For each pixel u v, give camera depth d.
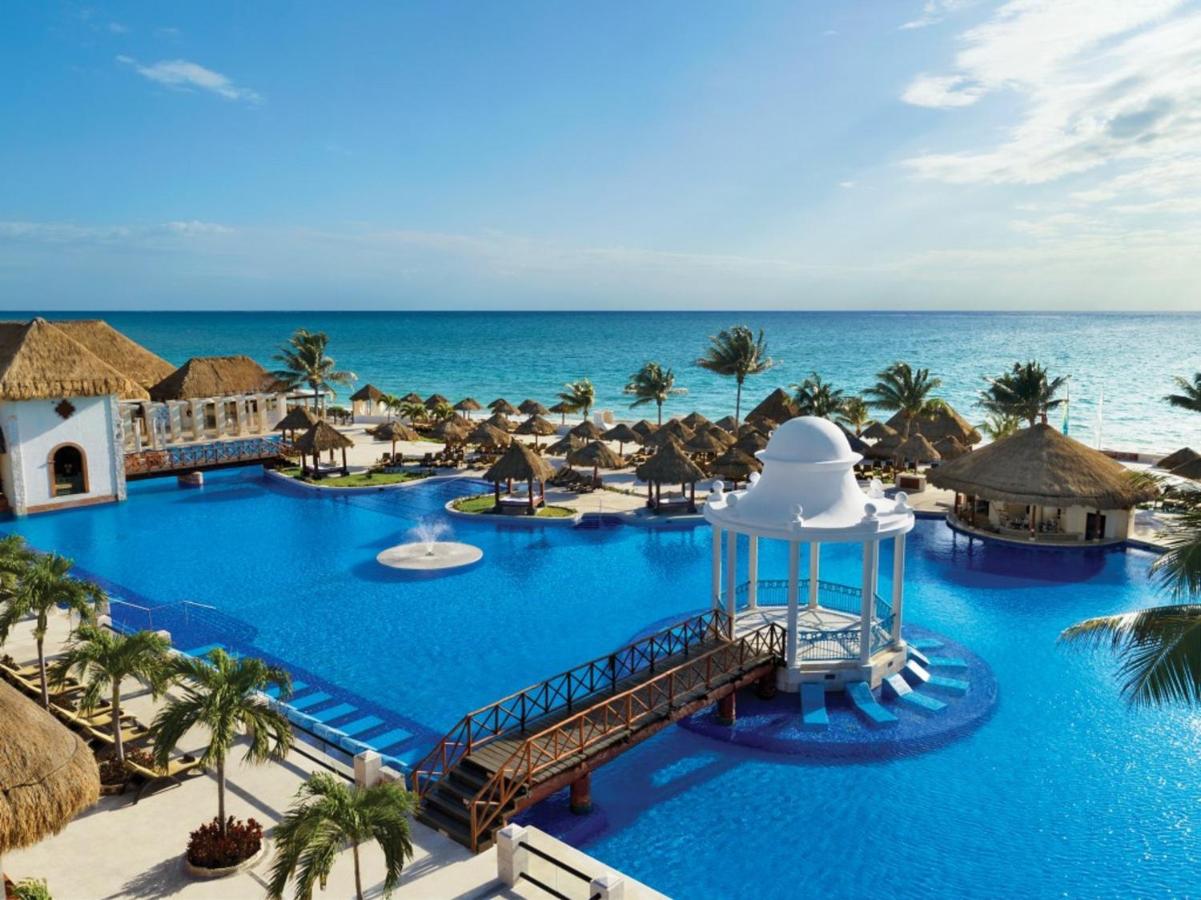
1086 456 32.66
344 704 19.19
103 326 49.66
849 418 54.78
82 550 31.91
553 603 25.98
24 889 10.66
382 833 10.75
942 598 26.73
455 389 112.50
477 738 17.31
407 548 31.42
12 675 18.80
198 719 12.64
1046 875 13.23
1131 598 26.67
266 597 26.41
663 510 37.19
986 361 149.00
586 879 11.52
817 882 13.16
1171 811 14.93
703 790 15.80
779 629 20.36
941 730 17.84
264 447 47.47
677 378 126.00
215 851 12.38
